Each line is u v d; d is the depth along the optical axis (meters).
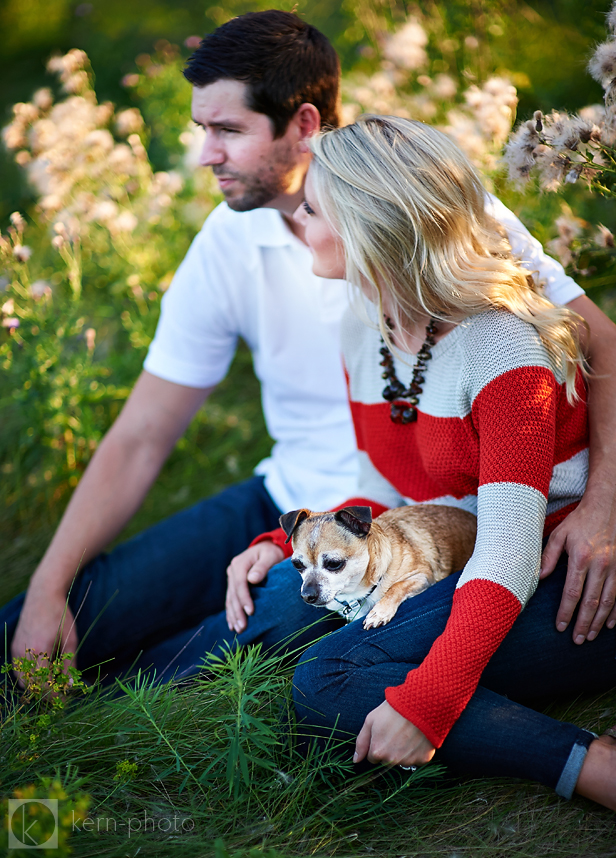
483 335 2.17
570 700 2.38
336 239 2.32
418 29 4.41
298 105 2.70
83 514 3.02
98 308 4.80
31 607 2.85
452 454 2.32
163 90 5.55
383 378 2.49
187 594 3.01
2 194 7.10
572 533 2.15
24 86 9.42
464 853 1.95
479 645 1.92
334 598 2.31
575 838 1.96
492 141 3.24
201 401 3.31
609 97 2.63
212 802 2.13
